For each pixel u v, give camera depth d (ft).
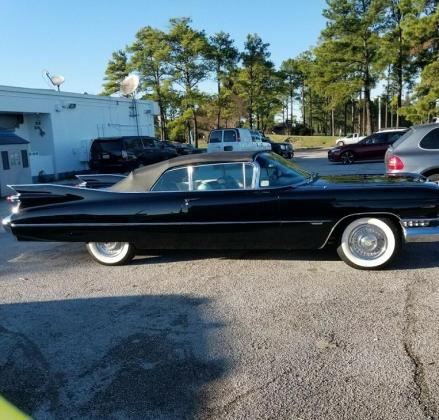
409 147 26.84
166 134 141.79
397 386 9.81
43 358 11.96
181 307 14.88
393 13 127.85
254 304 14.71
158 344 12.39
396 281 16.05
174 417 9.21
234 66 144.25
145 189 18.71
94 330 13.51
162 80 130.72
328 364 10.85
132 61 129.49
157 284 17.25
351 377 10.25
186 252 21.24
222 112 162.50
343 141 125.29
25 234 19.17
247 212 17.66
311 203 17.20
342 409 9.14
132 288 16.97
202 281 17.25
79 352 12.18
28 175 49.78
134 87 74.69
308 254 19.81
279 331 12.69
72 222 18.76
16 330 13.79
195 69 127.54
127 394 10.11
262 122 211.61
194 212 17.97
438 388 9.68
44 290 17.31
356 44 131.75
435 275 16.44
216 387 10.18
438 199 16.55
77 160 70.64
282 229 17.56
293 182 18.08
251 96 159.84
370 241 17.19
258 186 17.78
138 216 18.33
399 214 16.67
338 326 12.78
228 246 18.31
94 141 60.13
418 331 12.23
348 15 129.90
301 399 9.55
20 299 16.48
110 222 18.54
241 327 13.10
